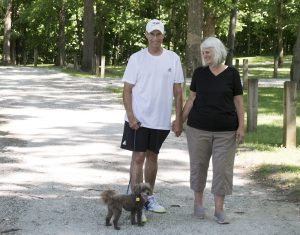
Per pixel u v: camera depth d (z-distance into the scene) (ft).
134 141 27.37
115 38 267.39
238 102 26.14
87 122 59.52
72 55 254.68
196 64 91.40
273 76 135.13
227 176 26.40
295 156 40.88
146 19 209.97
